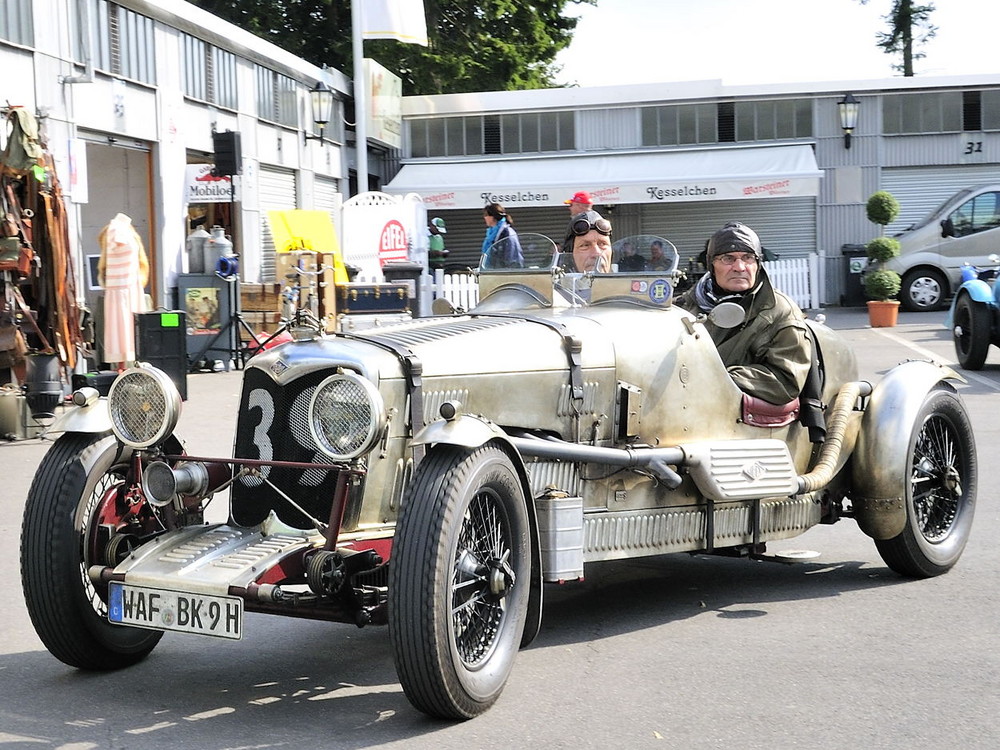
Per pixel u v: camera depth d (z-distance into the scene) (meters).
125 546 4.33
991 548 6.34
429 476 3.81
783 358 5.46
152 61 16.19
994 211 23.77
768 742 3.70
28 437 10.20
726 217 27.33
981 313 13.81
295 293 15.81
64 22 13.66
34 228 10.70
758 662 4.50
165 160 16.58
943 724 3.84
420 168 26.80
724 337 5.61
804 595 5.52
